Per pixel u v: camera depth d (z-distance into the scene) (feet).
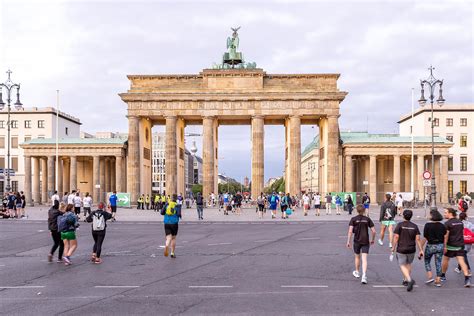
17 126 465.47
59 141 363.97
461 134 450.71
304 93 317.22
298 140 318.65
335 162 317.22
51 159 362.74
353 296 60.18
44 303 57.00
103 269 80.12
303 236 131.95
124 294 61.57
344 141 348.59
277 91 318.04
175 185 322.34
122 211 262.26
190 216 222.89
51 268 81.41
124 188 357.41
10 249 106.11
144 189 338.54
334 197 275.39
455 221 67.41
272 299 58.54
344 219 197.88
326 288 64.85
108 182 391.04
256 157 319.88
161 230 151.12
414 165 363.56
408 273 63.57
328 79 321.52
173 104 323.16
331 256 94.43
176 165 324.39
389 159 379.96
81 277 73.20
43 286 66.74
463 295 60.95
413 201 299.38
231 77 322.96
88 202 181.27
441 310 53.42
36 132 464.65
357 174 396.98
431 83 221.25
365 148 346.54
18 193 205.57
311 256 94.38
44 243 116.57
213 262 86.99
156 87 325.62
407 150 346.13
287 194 218.38
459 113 450.71
